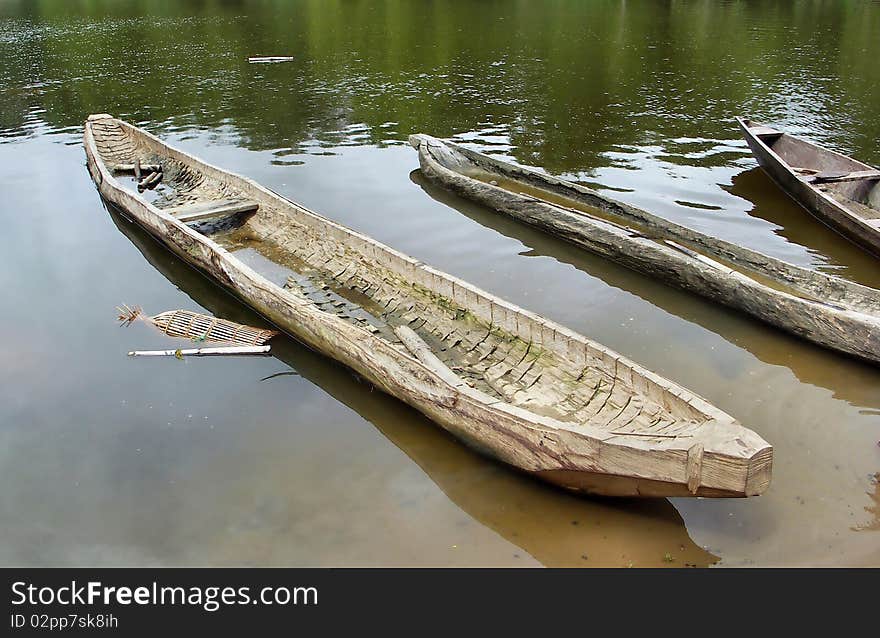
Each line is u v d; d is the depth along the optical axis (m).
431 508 6.71
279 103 20.34
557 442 6.25
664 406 6.60
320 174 15.20
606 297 10.44
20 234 12.80
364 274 10.32
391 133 17.72
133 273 11.49
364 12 36.03
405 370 7.53
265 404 8.30
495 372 8.09
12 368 8.98
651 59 24.78
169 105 20.28
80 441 7.73
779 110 18.58
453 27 31.59
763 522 6.41
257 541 6.44
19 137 17.81
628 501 6.63
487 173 14.73
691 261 10.10
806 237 11.97
